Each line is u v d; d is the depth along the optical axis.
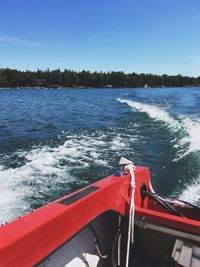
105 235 2.77
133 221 2.72
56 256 2.22
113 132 13.94
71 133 14.14
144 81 109.56
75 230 2.19
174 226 2.65
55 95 60.78
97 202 2.46
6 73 117.31
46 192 6.41
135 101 33.00
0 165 8.53
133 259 2.94
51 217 1.97
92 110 27.17
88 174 7.63
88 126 16.47
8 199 5.98
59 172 7.75
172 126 14.18
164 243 2.97
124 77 112.12
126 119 18.28
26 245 1.76
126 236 2.91
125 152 9.92
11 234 1.75
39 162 8.73
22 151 10.42
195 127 13.16
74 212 2.18
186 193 6.52
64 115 23.50
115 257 2.85
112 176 2.96
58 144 11.46
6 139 13.02
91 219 2.39
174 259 2.55
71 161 8.80
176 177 7.53
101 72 121.69
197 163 8.36
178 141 11.16
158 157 9.34
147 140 11.77
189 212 3.62
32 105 35.00
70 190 6.56
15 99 47.53
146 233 3.03
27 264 1.77
